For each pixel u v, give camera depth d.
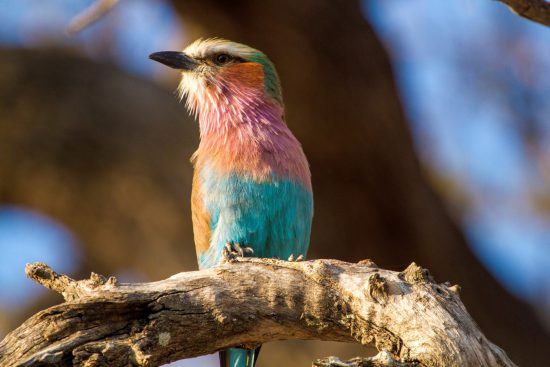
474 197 15.98
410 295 6.12
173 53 10.19
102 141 13.78
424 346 5.87
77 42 14.82
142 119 14.05
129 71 14.88
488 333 13.60
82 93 14.05
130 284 6.19
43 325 5.89
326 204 13.80
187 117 14.43
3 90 13.78
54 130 13.76
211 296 6.30
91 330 5.95
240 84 9.71
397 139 13.71
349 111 13.49
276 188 9.05
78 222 13.97
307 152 13.77
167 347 6.18
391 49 14.81
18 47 14.44
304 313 6.39
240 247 9.12
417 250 13.75
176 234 13.75
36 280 6.35
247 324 6.41
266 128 9.41
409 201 13.75
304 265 6.45
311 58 13.30
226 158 9.20
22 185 13.80
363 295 6.20
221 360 9.13
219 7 13.30
